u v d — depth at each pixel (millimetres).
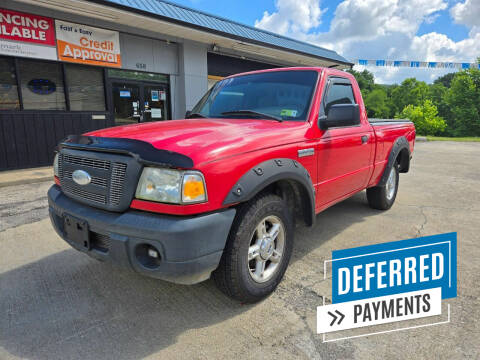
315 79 3021
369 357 1815
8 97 7219
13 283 2637
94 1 7062
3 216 4324
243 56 12203
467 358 1798
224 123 2576
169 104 10344
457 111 38938
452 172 7688
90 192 2072
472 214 4348
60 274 2783
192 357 1828
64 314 2232
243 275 2117
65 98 8055
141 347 1912
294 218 2807
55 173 2568
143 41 9320
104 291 2523
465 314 2197
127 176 1865
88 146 2066
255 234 2289
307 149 2582
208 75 11430
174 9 9273
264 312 2242
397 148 4285
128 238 1839
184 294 2480
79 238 2107
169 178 1793
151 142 1952
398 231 3711
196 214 1835
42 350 1889
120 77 9031
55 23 7539
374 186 4188
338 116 2643
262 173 2109
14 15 6941
